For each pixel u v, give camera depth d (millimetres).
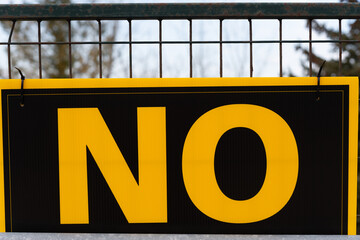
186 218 1287
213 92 1255
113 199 1290
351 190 1269
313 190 1273
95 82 1263
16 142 1283
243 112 1256
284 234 1288
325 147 1261
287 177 1272
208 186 1279
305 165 1268
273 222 1287
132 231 1296
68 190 1292
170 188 1282
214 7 1252
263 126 1261
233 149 1270
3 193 1297
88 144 1278
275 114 1256
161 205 1287
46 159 1285
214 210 1284
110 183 1286
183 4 1255
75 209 1297
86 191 1292
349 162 1262
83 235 1294
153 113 1264
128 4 1257
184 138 1268
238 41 1279
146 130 1269
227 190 1279
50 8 1257
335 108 1250
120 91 1263
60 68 5422
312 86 1248
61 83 1266
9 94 1271
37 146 1283
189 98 1258
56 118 1273
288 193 1278
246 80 1250
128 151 1276
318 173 1268
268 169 1271
